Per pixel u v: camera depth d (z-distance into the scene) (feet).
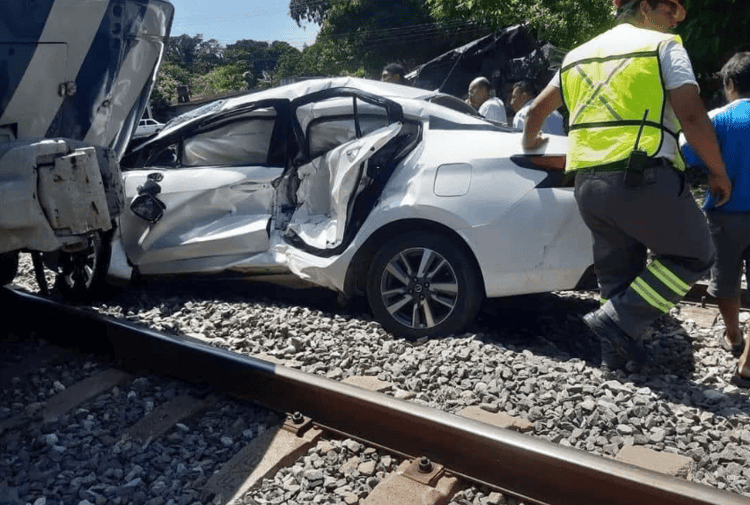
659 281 12.04
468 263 14.47
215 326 15.55
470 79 57.47
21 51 12.21
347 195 15.46
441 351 13.73
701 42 35.65
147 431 10.94
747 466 9.55
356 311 16.99
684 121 11.35
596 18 58.44
